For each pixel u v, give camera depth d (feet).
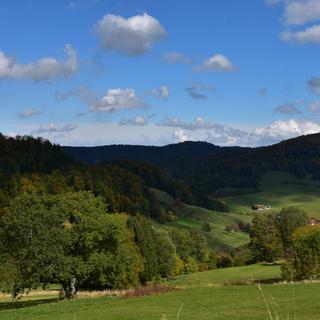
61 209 198.80
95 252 196.75
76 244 198.90
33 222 185.37
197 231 544.21
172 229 505.66
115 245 203.72
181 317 94.79
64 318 111.45
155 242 366.43
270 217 452.76
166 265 403.75
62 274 182.80
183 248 490.49
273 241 431.43
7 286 181.68
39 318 116.06
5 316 126.72
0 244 188.75
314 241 232.73
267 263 415.85
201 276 363.97
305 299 106.52
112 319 101.04
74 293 191.93
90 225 195.72
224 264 483.92
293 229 422.82
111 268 200.44
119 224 204.33
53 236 186.29
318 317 83.35
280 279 252.01
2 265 183.62
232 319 88.07
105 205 211.41
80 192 211.41
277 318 42.75
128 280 265.13
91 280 205.57
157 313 103.50
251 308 99.55
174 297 128.57
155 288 151.74
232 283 175.94
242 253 492.95
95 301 138.00
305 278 234.38
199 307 107.86
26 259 183.73
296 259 238.27
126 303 126.93
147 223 334.85
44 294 261.44
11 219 187.62
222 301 113.91
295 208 451.12
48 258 181.57
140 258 311.06
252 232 447.42
